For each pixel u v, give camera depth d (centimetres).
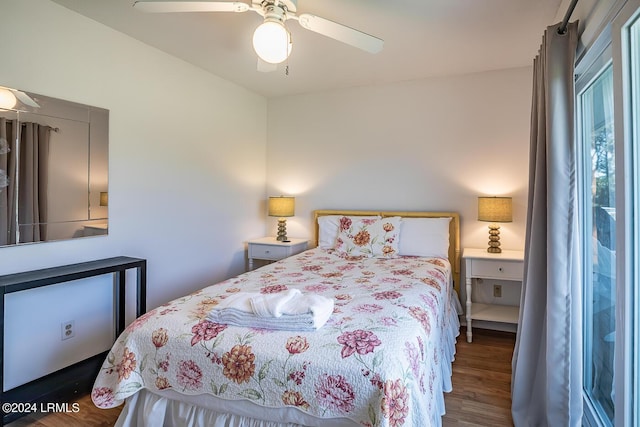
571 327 156
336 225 333
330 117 364
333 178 365
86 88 220
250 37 245
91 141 223
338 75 316
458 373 230
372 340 126
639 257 121
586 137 186
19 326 193
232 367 127
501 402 196
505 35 236
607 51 145
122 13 214
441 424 171
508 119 300
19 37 188
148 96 260
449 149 319
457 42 247
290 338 130
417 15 210
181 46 261
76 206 216
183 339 137
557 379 157
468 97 312
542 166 171
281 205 356
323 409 116
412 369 120
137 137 253
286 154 386
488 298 311
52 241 204
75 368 214
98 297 234
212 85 319
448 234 304
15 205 188
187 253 298
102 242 232
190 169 299
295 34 236
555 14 207
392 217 317
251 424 128
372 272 239
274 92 372
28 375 197
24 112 191
